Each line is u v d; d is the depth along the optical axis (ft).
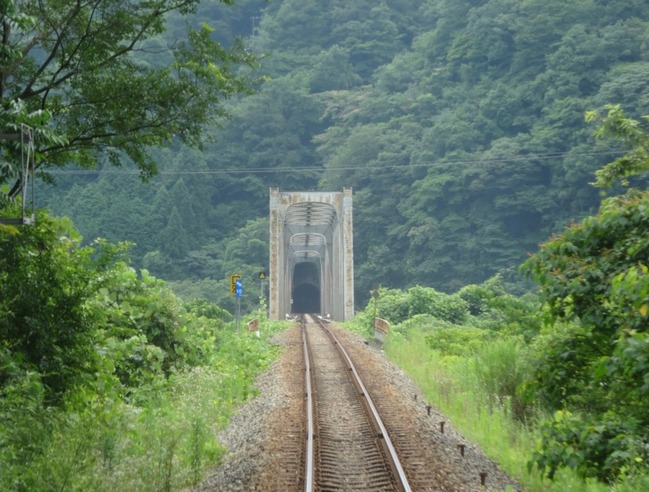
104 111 68.28
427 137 475.72
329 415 69.67
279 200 323.16
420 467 49.93
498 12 523.29
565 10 468.75
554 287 43.88
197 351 94.84
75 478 39.83
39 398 45.70
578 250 44.83
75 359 51.47
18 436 40.88
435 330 147.84
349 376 97.71
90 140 70.74
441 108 527.81
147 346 77.10
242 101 607.37
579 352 47.26
